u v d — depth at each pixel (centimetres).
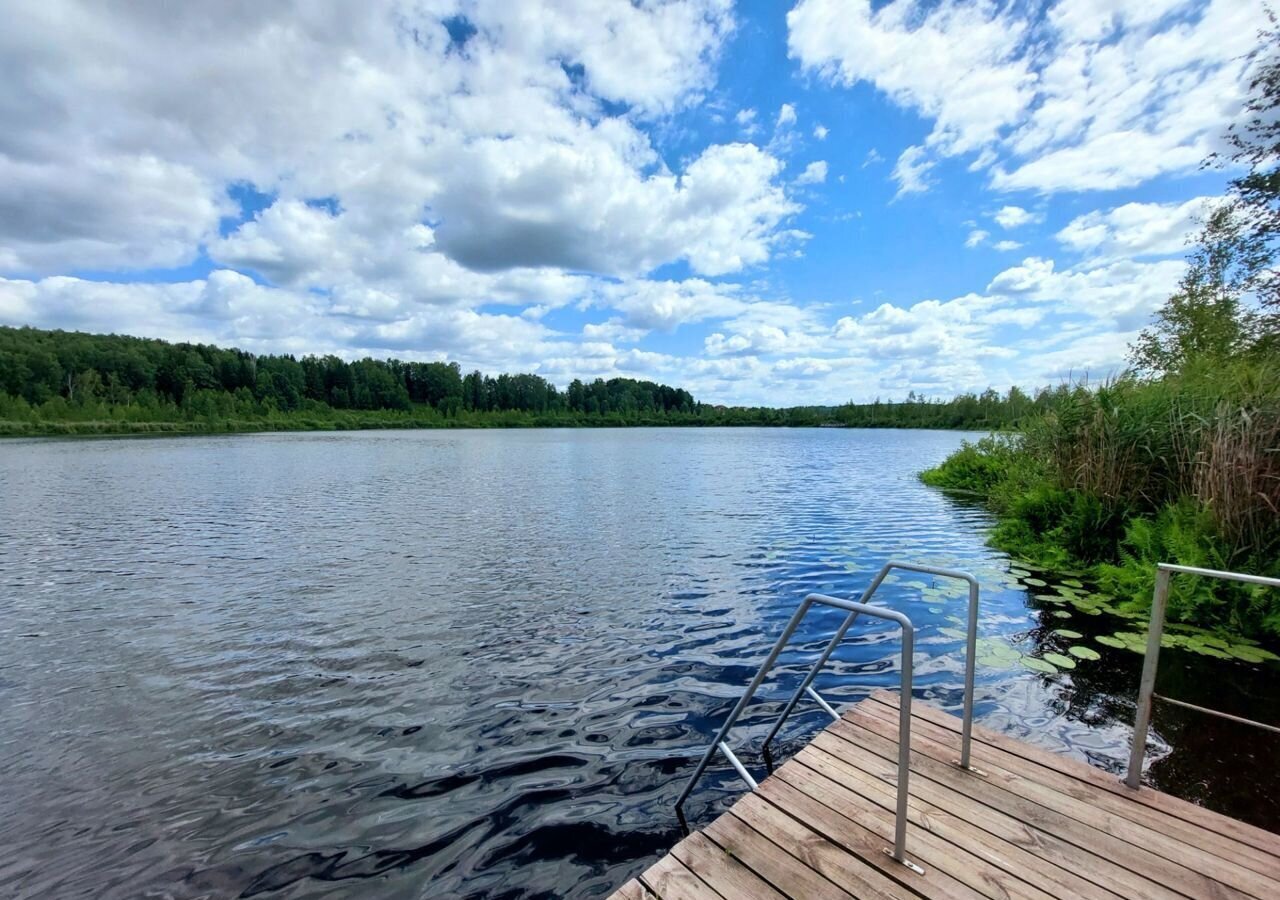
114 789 395
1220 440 663
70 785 400
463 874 311
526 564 1003
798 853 247
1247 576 248
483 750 432
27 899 300
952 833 256
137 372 8512
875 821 267
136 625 723
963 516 1427
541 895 296
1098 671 527
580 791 381
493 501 1777
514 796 377
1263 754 388
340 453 4072
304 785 394
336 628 701
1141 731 286
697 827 344
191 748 444
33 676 578
